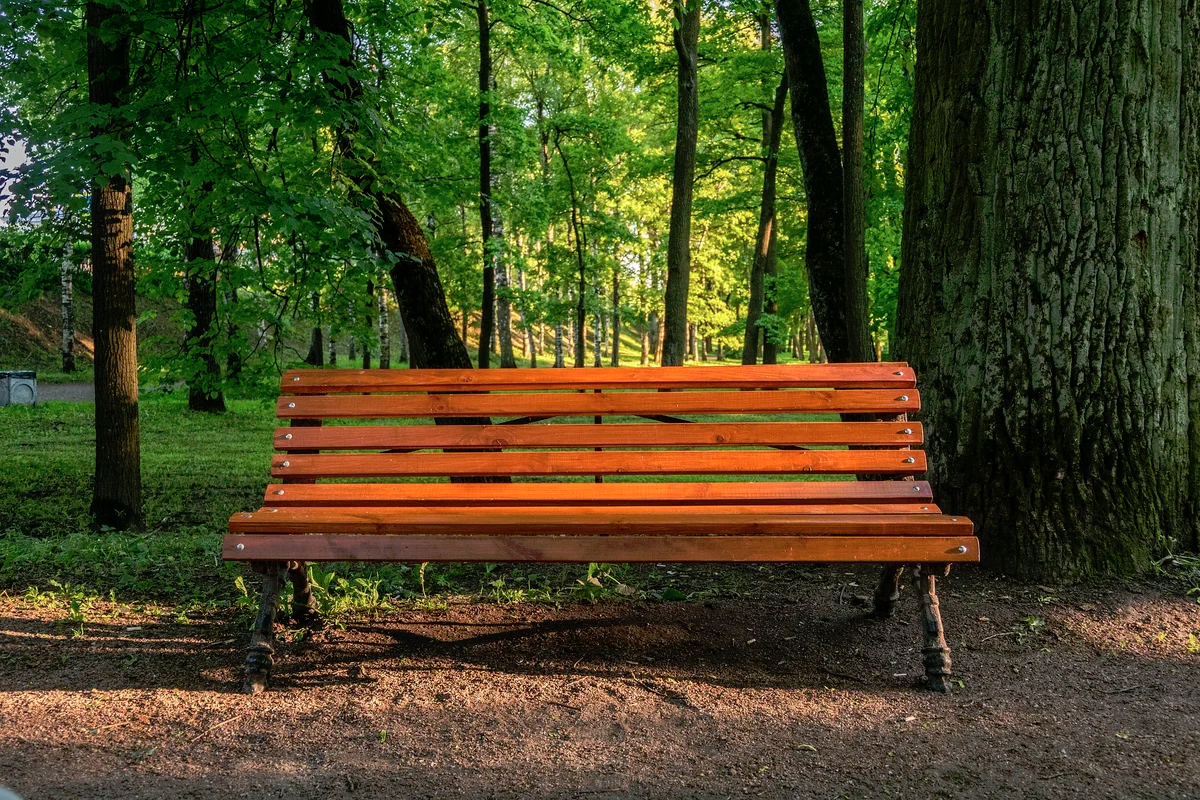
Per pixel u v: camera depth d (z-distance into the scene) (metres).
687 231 12.66
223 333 6.95
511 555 2.86
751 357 20.33
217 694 2.91
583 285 25.28
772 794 2.19
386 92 6.43
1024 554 3.84
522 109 15.56
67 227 7.43
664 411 3.40
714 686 2.96
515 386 3.43
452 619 3.70
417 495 3.28
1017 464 3.91
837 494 3.25
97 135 4.75
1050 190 3.85
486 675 3.07
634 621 3.64
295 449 3.39
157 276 6.74
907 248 4.44
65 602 3.97
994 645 3.27
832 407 3.38
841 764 2.36
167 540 5.70
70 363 25.72
